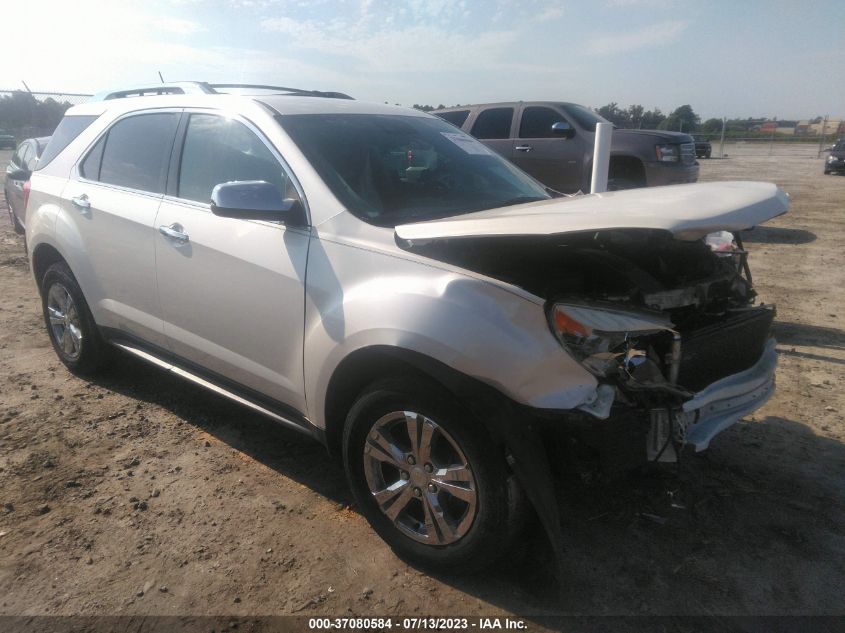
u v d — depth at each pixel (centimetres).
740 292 315
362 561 278
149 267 370
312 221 297
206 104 366
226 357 337
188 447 372
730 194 265
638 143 977
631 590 262
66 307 461
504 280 247
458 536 254
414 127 383
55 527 297
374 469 278
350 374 277
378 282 267
